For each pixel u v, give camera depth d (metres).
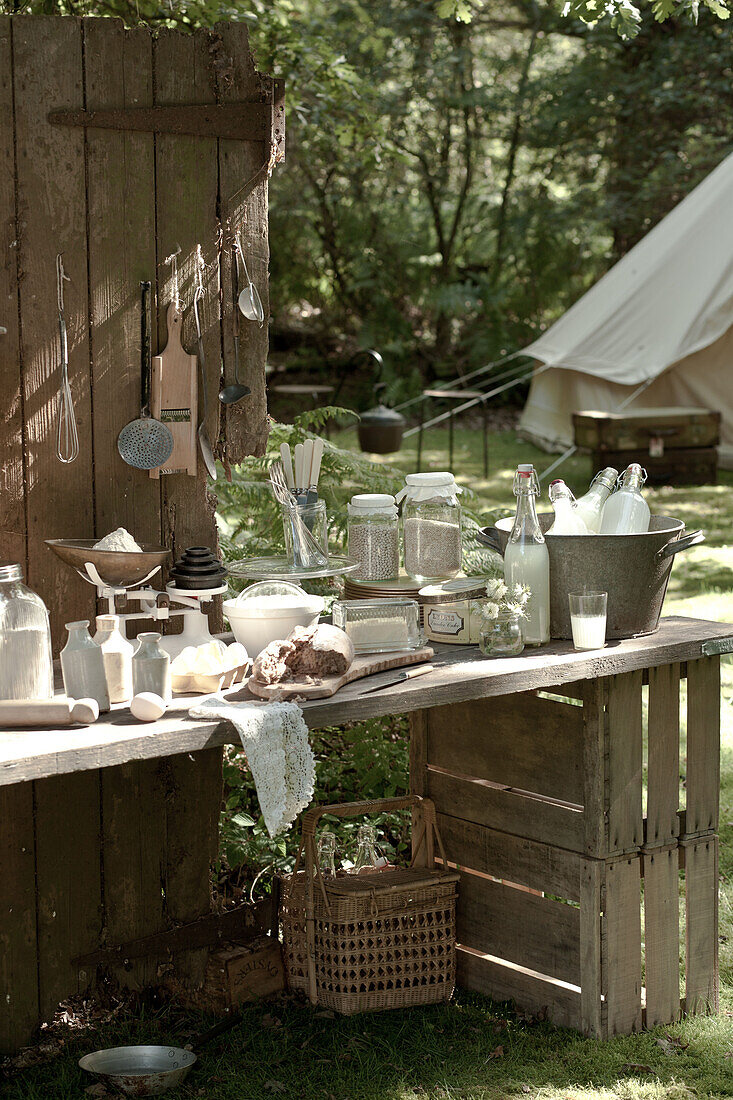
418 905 2.54
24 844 2.36
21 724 1.84
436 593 2.44
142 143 2.30
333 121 5.61
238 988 2.52
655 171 13.11
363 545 2.60
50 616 2.32
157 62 2.30
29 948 2.39
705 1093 2.24
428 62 13.85
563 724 2.43
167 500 2.43
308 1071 2.30
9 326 2.21
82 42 2.22
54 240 2.24
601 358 9.57
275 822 1.88
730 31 12.05
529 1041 2.42
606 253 15.00
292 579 2.38
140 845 2.50
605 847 2.39
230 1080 2.26
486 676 2.15
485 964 2.62
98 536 2.36
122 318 2.33
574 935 2.44
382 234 15.39
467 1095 2.23
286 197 14.74
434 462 10.23
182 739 1.84
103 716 1.92
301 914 2.56
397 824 3.22
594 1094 2.23
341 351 15.39
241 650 2.15
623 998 2.44
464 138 14.86
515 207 15.37
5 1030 2.38
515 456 10.52
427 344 15.44
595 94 13.47
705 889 2.54
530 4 13.89
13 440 2.25
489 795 2.60
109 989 2.52
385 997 2.52
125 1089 2.20
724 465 9.52
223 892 2.91
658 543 2.38
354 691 2.05
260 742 1.88
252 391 2.49
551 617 2.42
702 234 9.46
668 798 2.48
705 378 9.45
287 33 4.92
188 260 2.38
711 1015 2.55
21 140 2.19
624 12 3.78
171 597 2.20
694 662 2.48
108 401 2.34
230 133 2.38
